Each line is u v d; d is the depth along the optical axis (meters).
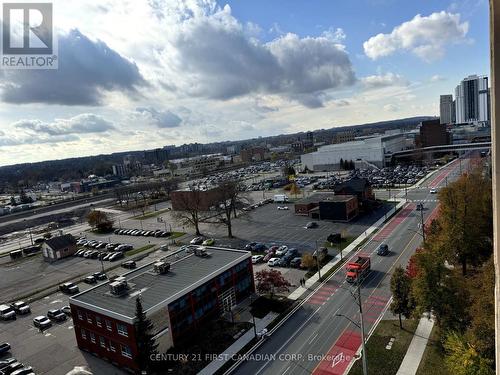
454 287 35.97
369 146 180.88
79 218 142.12
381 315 45.06
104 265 79.75
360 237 77.31
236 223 102.38
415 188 123.00
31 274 79.81
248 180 191.38
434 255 39.44
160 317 45.34
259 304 51.84
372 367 35.81
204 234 95.06
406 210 95.62
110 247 90.38
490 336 28.42
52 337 50.28
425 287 36.12
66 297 64.44
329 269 61.62
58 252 89.06
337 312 47.12
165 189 176.50
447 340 32.53
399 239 73.00
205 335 45.69
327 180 156.00
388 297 49.34
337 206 93.12
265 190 153.25
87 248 95.31
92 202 179.12
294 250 71.62
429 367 34.56
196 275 50.19
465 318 34.72
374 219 90.75
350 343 40.31
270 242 81.75
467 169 135.00
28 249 97.88
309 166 198.12
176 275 50.94
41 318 54.28
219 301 50.53
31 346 48.31
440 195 55.75
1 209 173.38
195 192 104.38
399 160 189.88
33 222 144.88
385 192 122.44
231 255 56.34
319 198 109.19
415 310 38.03
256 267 67.12
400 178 143.25
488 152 172.50
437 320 37.03
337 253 69.06
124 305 43.56
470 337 30.50
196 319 47.12
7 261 92.25
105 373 40.94
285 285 53.06
